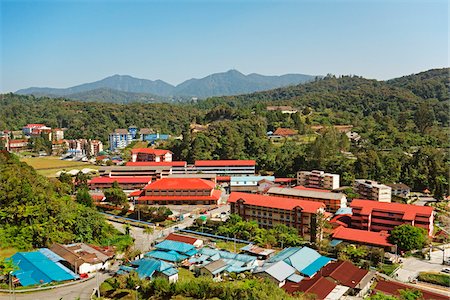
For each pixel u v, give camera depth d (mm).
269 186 176125
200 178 180750
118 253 105250
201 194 163875
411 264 103438
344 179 182000
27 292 79500
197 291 76000
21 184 113938
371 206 126938
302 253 100188
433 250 113000
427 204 157250
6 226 104312
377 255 102438
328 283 85125
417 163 186250
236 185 181125
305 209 121812
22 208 106312
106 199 161875
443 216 143750
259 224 130625
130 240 114750
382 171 182500
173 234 116750
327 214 132375
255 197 134250
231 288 76000
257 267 95125
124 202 156125
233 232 120062
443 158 186625
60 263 92875
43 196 112812
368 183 163750
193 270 95938
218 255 102062
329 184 175875
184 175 193750
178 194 164000
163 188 163500
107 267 96375
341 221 129375
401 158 193000
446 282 91625
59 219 109688
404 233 109812
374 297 76812
